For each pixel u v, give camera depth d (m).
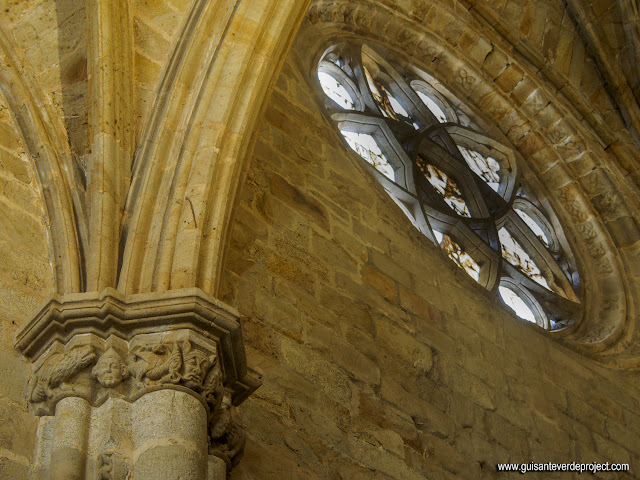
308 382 7.42
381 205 9.42
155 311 5.85
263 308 7.51
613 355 10.84
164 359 5.73
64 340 5.84
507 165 12.70
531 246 11.95
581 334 11.17
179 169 6.70
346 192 9.12
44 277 6.27
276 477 6.73
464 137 12.48
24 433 5.59
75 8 7.26
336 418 7.44
